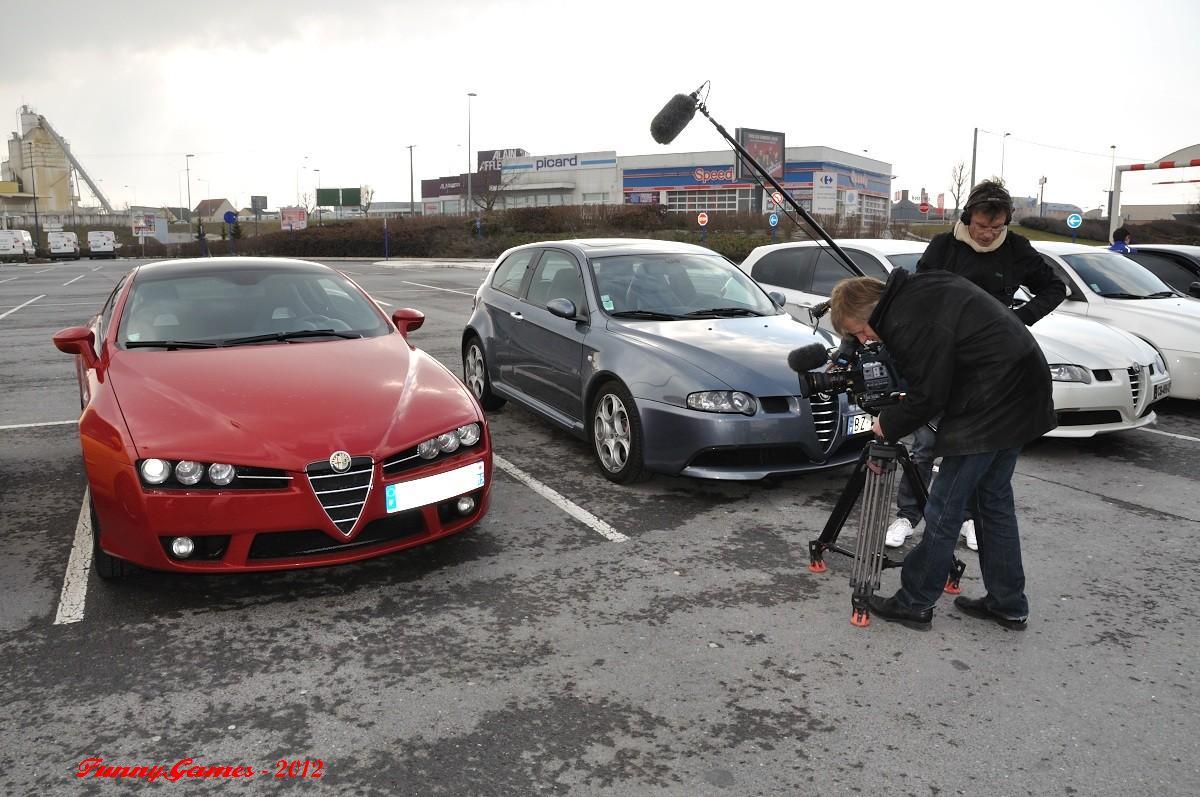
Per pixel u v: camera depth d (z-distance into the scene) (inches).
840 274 275.9
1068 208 3818.9
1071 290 277.6
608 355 190.5
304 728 98.0
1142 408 217.9
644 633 121.9
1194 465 210.8
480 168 3166.8
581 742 95.3
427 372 158.2
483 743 95.2
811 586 138.9
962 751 94.3
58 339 158.9
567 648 117.3
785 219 1749.5
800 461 175.5
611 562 147.9
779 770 90.6
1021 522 169.9
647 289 212.4
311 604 131.0
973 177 1782.7
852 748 94.7
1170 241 941.2
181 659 113.7
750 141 2197.3
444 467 137.6
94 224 4119.1
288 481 124.9
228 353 155.9
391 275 1007.6
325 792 86.7
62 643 117.8
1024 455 220.7
